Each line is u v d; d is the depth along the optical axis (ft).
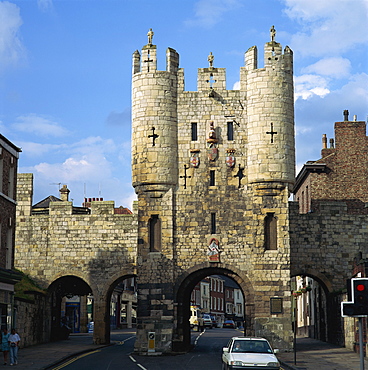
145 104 146.61
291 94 147.23
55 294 178.09
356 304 67.00
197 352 140.67
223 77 148.56
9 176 137.39
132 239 164.04
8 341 111.55
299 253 158.30
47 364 110.73
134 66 150.00
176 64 149.18
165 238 143.54
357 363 112.06
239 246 143.43
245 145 146.20
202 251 143.64
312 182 183.32
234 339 95.55
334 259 158.51
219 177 145.59
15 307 140.15
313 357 124.26
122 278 166.09
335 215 159.94
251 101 146.30
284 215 142.61
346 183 182.80
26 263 166.09
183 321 144.87
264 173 142.61
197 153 146.51
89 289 183.01
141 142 146.00
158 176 144.05
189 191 145.38
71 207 166.61
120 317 277.23
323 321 172.65
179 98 148.05
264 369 87.51
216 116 147.43
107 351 143.13
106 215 165.37
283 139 144.36
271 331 139.13
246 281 142.41
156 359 123.44
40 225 167.12
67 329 187.32
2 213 130.00
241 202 144.66
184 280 143.95
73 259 164.96
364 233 159.74
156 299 141.38
